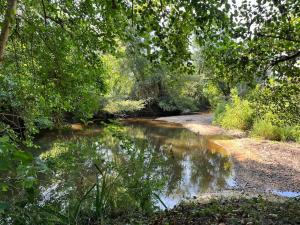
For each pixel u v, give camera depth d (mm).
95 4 4574
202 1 3227
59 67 4965
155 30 3758
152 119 28688
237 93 20984
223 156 13875
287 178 10109
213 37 3734
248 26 3969
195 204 5918
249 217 4121
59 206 4777
